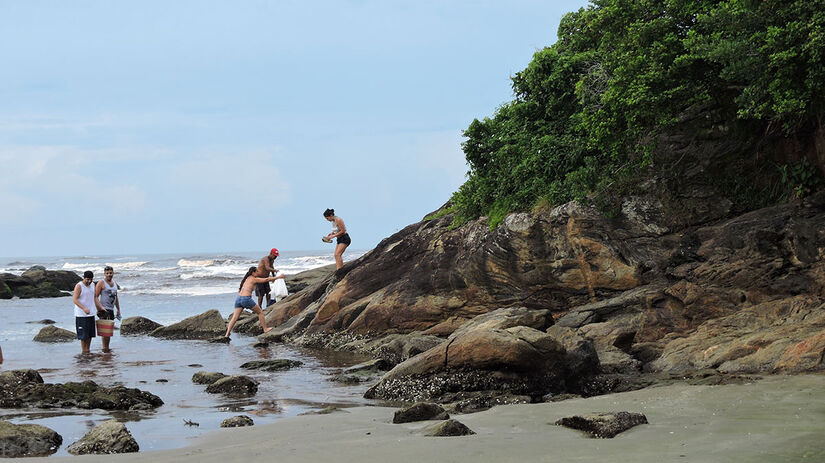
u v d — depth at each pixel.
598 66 17.17
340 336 18.58
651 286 13.78
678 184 14.66
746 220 13.13
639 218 14.80
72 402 9.24
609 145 14.91
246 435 6.95
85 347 16.81
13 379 9.94
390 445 5.91
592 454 5.18
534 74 18.58
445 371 9.70
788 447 5.05
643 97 13.19
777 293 11.78
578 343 9.80
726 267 12.52
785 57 11.30
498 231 16.81
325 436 6.63
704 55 12.65
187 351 17.20
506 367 9.48
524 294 16.30
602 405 7.59
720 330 11.08
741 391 7.64
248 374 12.77
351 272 20.73
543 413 7.36
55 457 6.01
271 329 21.30
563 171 16.89
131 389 9.64
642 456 5.02
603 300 14.78
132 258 171.50
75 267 86.94
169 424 7.95
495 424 6.83
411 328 17.73
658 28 13.83
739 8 12.45
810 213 12.38
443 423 6.38
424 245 19.70
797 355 8.90
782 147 13.74
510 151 18.17
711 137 14.48
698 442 5.41
